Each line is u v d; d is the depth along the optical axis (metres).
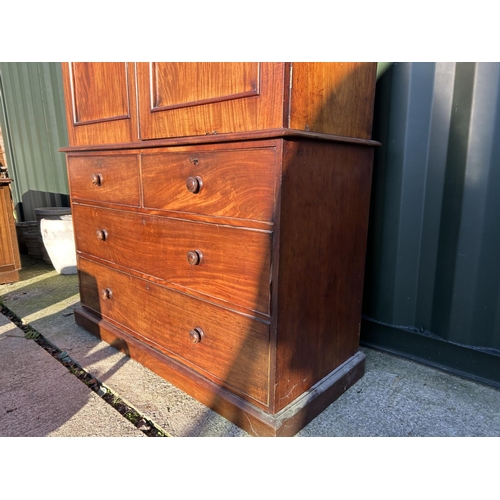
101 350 1.94
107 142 1.74
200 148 1.30
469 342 1.69
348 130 1.38
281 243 1.15
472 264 1.62
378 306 1.95
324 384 1.48
